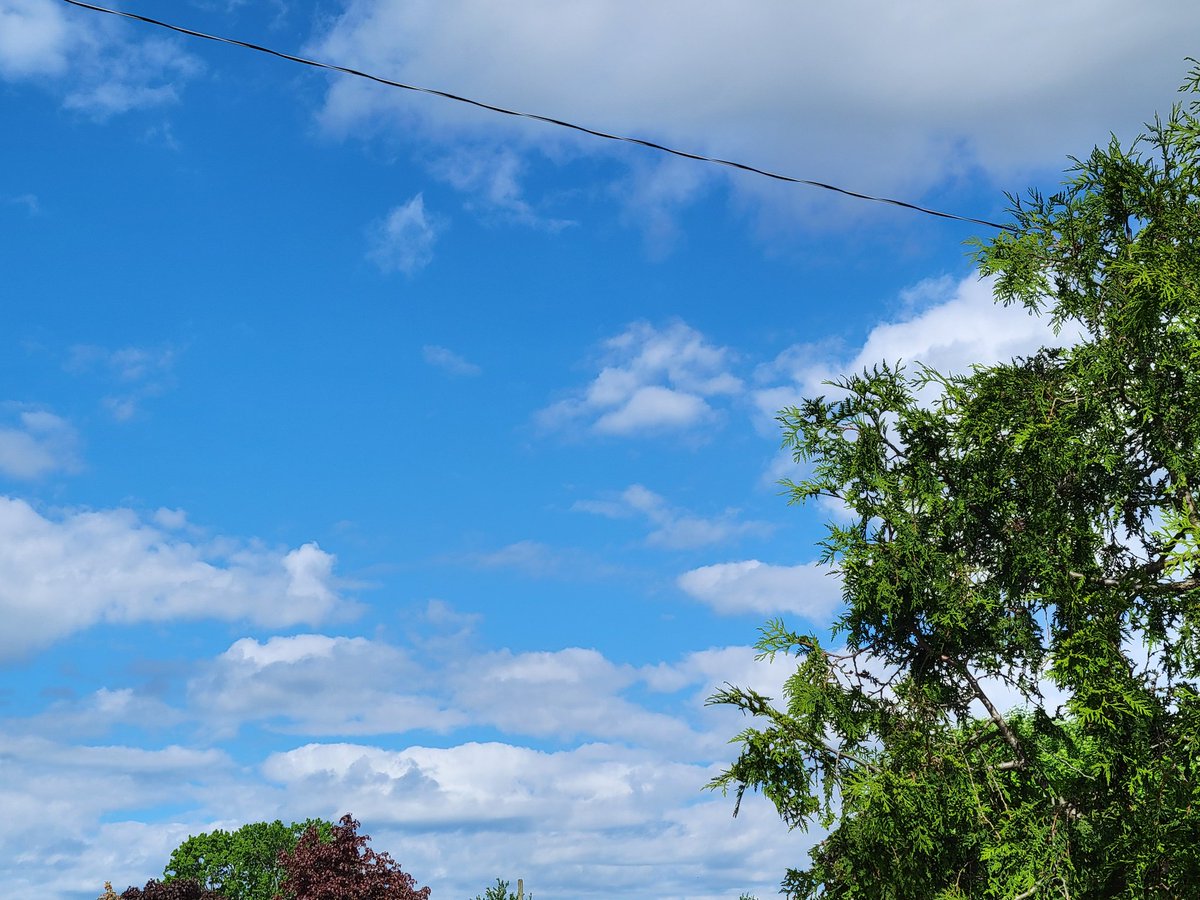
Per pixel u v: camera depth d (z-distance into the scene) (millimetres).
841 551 12961
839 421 13438
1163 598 11727
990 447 12625
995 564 12742
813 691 12375
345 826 28203
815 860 12125
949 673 12773
